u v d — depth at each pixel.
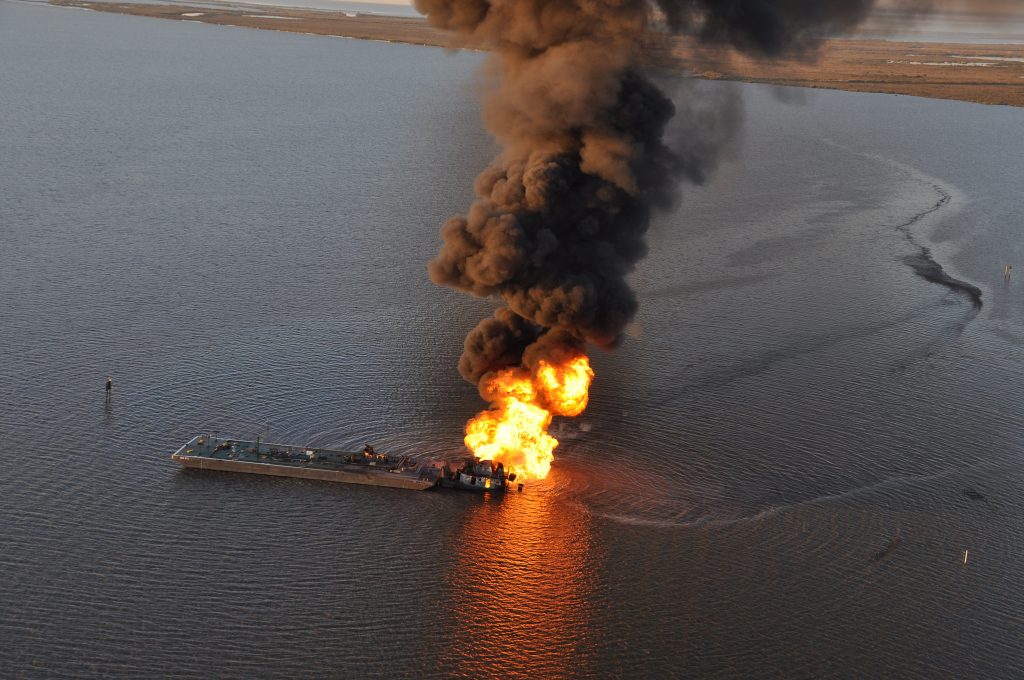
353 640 85.19
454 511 103.44
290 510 102.25
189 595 89.25
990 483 111.56
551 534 100.38
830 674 83.38
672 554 97.81
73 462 108.25
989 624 89.62
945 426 123.88
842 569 96.31
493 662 83.56
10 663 80.50
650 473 111.31
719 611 90.25
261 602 89.00
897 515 105.06
